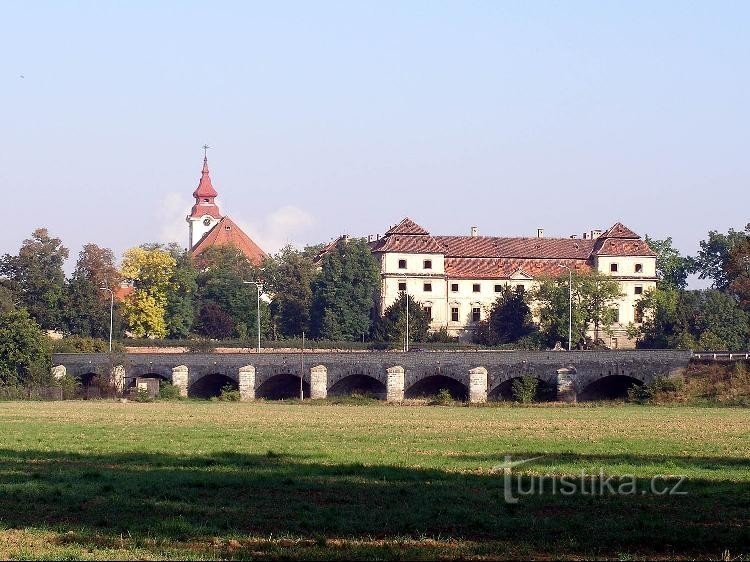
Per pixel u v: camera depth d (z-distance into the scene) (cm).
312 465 6850
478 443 8412
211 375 18138
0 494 5644
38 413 13388
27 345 18300
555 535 4541
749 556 4181
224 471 6594
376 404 15788
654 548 4328
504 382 16012
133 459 7331
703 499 5438
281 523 4806
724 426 10319
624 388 16325
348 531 4634
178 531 4625
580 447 8056
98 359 18562
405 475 6309
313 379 17000
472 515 4953
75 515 5038
